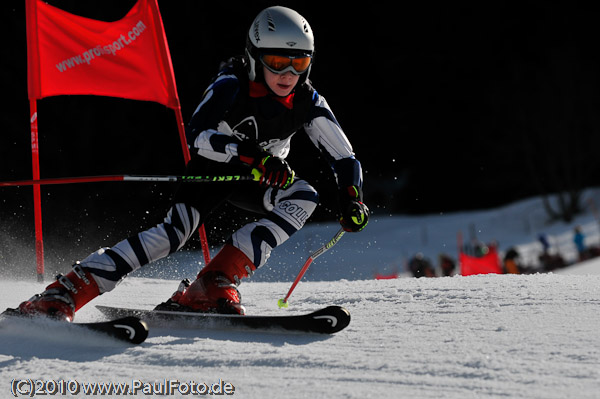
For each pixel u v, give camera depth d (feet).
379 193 355.36
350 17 349.61
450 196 367.45
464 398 19.54
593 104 354.54
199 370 23.88
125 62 48.55
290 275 165.48
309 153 294.05
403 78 363.35
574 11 379.14
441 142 367.66
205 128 30.35
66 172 279.90
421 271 180.86
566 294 33.53
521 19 377.91
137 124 294.87
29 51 47.50
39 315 29.53
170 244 30.99
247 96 31.65
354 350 25.49
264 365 23.95
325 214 299.58
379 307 34.37
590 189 335.67
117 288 48.06
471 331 27.45
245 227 32.45
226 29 314.96
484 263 117.39
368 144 355.97
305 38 30.78
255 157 28.99
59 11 48.01
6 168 276.21
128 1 284.20
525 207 322.75
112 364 25.08
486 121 369.09
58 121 280.72
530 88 363.97
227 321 30.04
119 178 29.68
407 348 25.31
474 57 372.79
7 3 276.82
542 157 353.31
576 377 20.76
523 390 19.89
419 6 359.46
